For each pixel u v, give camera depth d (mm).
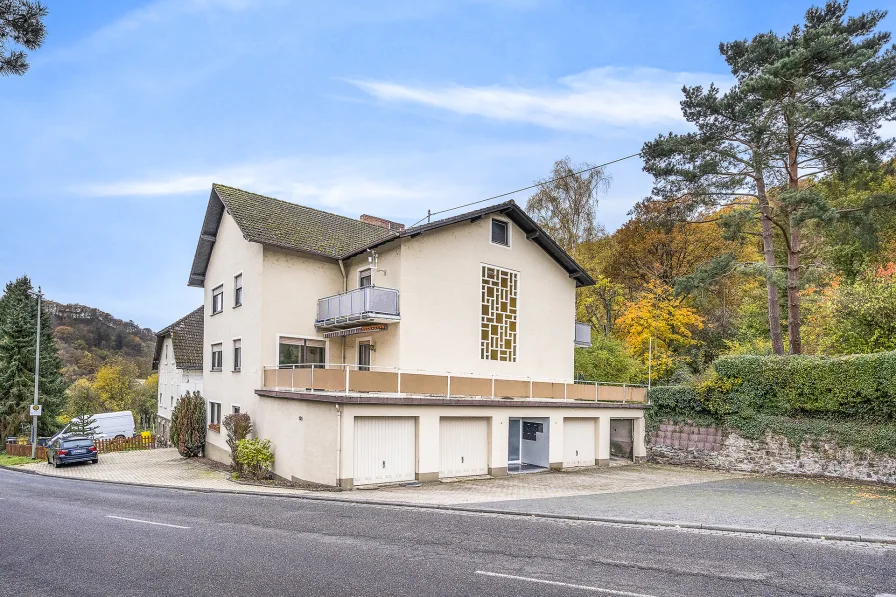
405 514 12258
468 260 22844
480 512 12555
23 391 37438
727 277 35875
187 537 9859
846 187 29734
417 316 20953
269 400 20297
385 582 7246
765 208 23109
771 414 21203
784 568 8156
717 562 8414
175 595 6820
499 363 23484
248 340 22609
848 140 21078
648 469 22500
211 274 27719
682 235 36188
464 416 19250
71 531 10570
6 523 11570
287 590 6957
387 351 21078
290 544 9273
